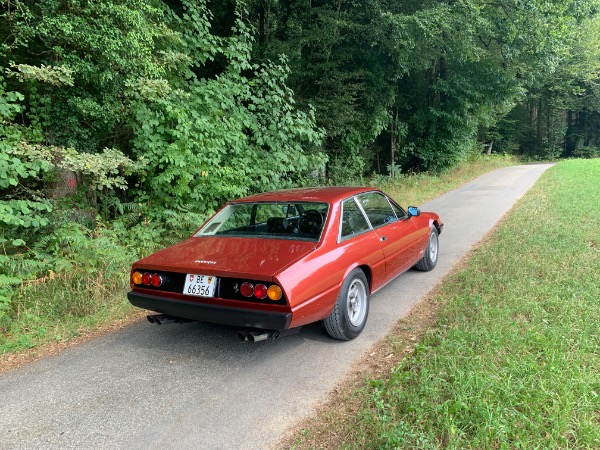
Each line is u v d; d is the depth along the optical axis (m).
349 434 2.49
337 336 3.76
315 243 3.54
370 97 16.41
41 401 3.05
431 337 3.57
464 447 2.26
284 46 13.43
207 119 7.54
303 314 3.13
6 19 5.96
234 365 3.49
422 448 2.25
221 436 2.58
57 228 6.04
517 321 3.72
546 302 4.05
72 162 5.72
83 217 6.73
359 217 4.27
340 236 3.81
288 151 9.01
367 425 2.54
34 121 6.40
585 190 11.76
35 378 3.41
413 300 4.79
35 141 6.32
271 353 3.68
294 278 3.09
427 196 14.75
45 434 2.65
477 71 21.09
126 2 6.27
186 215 7.17
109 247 5.91
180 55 7.19
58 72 5.83
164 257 3.69
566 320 3.63
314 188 4.71
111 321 4.63
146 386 3.21
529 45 18.39
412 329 3.97
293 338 3.95
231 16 12.52
